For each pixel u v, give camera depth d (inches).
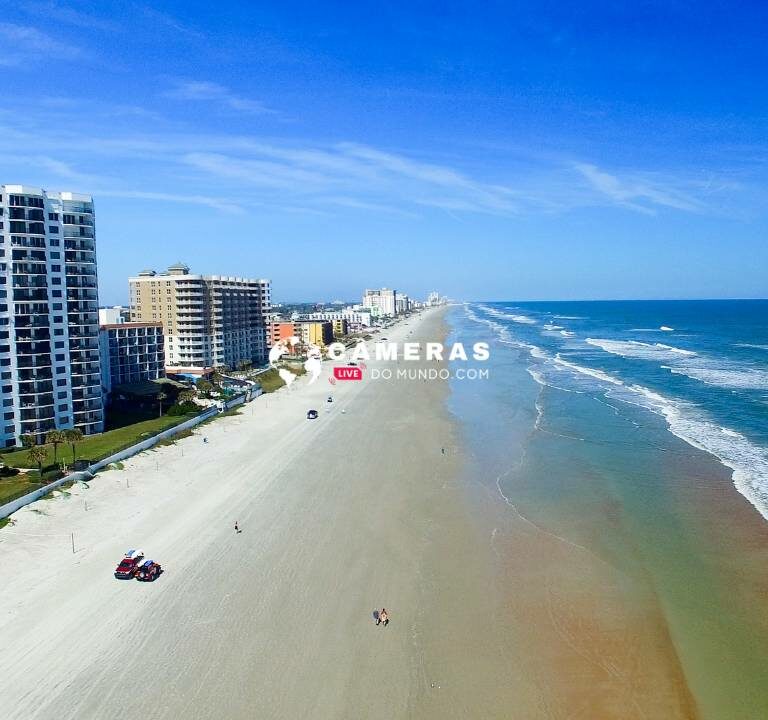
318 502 2256.4
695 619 1455.5
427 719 1149.1
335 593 1590.8
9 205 2765.7
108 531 1977.1
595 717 1154.0
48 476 2373.3
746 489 2257.6
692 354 6318.9
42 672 1270.9
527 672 1279.5
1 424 2817.4
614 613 1486.2
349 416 3794.3
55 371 2945.4
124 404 3959.2
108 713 1156.5
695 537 1877.5
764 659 1309.1
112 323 4667.8
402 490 2374.5
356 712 1165.7
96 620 1460.4
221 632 1414.9
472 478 2488.9
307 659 1318.9
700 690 1221.7
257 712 1162.0
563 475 2472.9
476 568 1721.2
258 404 4261.8
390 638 1393.9
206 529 2006.6
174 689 1222.9
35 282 2847.0
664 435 3011.8
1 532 1927.9
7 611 1492.4
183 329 5064.0
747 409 3550.7
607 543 1855.3
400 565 1745.8
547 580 1647.4
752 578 1631.4
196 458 2847.0
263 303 6584.6
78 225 3065.9
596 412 3570.4
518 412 3676.2
